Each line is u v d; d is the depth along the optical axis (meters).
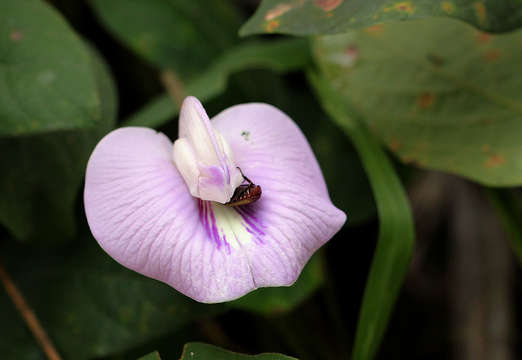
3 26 0.18
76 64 0.18
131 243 0.17
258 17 0.18
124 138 0.17
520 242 0.21
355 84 0.22
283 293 0.20
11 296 0.21
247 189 0.17
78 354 0.20
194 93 0.22
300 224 0.17
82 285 0.21
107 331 0.20
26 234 0.20
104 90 0.21
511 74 0.20
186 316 0.20
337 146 0.23
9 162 0.20
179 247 0.17
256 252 0.17
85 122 0.18
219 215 0.17
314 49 0.22
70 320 0.20
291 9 0.18
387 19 0.17
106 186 0.17
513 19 0.18
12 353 0.20
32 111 0.18
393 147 0.21
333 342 0.23
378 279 0.20
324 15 0.18
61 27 0.19
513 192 0.22
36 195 0.20
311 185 0.18
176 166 0.17
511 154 0.20
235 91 0.23
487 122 0.21
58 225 0.20
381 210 0.20
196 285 0.16
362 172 0.23
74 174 0.20
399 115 0.21
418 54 0.21
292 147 0.18
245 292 0.17
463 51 0.21
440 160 0.21
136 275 0.20
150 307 0.20
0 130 0.18
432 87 0.21
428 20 0.21
